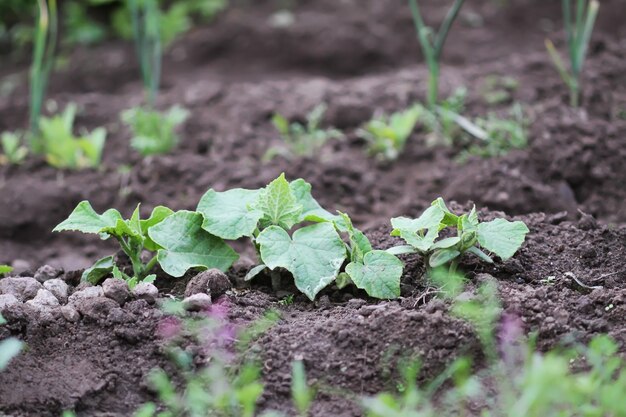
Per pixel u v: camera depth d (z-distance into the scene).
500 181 4.16
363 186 4.48
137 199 4.48
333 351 2.78
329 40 6.39
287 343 2.81
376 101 5.23
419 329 2.77
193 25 6.98
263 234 3.08
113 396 2.74
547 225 3.49
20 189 4.52
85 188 4.57
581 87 4.97
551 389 2.36
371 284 3.00
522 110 4.85
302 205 3.25
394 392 2.68
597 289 2.97
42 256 4.23
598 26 6.23
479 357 2.72
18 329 2.93
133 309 2.99
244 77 6.24
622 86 5.05
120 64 6.46
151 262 3.27
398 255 3.28
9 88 6.23
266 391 2.68
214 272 3.12
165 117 5.10
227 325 2.91
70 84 6.32
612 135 4.42
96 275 3.30
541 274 3.15
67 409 2.66
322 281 3.02
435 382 2.63
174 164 4.59
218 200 3.23
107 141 5.19
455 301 2.86
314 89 5.46
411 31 6.51
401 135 4.68
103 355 2.86
